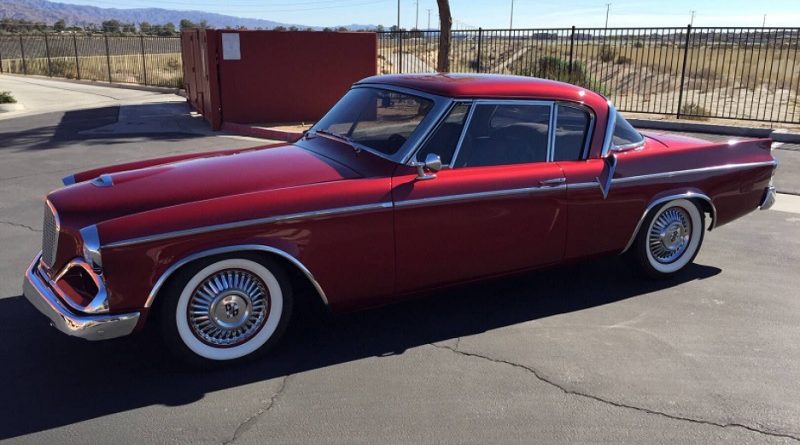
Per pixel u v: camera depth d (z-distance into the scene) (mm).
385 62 19750
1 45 35281
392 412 3234
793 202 7582
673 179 4766
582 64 19672
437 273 4059
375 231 3756
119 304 3234
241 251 3467
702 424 3164
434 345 3975
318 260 3643
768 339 4086
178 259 3295
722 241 6113
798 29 13812
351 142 4223
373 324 4258
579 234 4484
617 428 3123
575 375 3619
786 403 3361
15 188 7977
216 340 3580
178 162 4246
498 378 3578
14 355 3770
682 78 14703
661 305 4609
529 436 3049
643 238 4828
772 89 22000
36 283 3631
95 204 3477
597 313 4469
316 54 13953
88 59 33344
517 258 4301
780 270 5332
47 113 16297
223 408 3258
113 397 3344
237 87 13430
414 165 3854
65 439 2984
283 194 3535
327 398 3361
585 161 4445
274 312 3697
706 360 3809
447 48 13984
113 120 14734
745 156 5168
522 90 4234
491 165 4137
